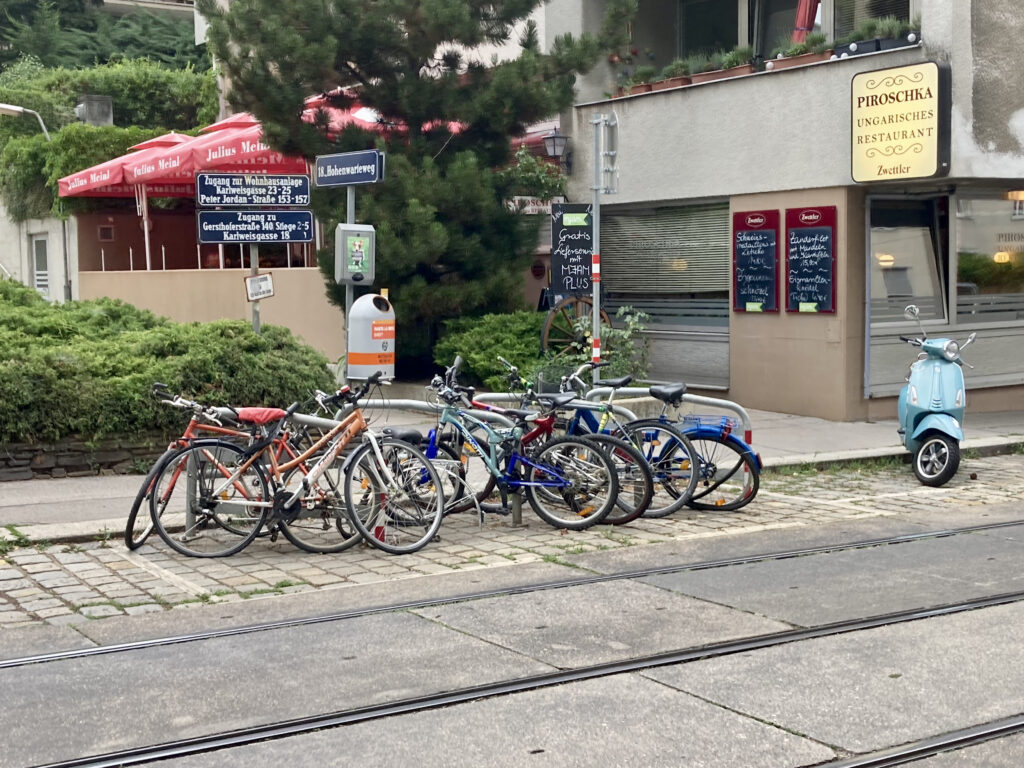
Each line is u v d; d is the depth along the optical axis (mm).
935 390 11148
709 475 9695
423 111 15680
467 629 6465
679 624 6535
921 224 15164
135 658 6012
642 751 4785
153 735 5008
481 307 16188
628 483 9219
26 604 7004
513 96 15383
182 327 12250
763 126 15078
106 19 48094
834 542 8633
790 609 6824
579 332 15211
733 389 15820
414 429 8844
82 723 5145
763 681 5609
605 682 5613
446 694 5445
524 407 9469
